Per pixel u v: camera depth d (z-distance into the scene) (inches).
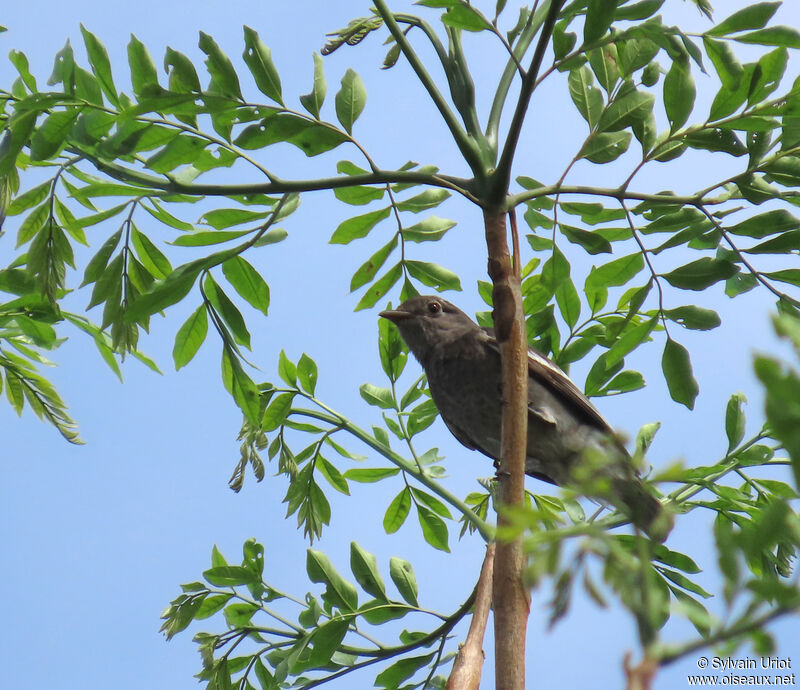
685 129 366.0
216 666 398.0
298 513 440.8
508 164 335.3
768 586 115.3
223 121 358.6
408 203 420.8
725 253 401.4
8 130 364.8
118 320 404.5
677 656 118.0
